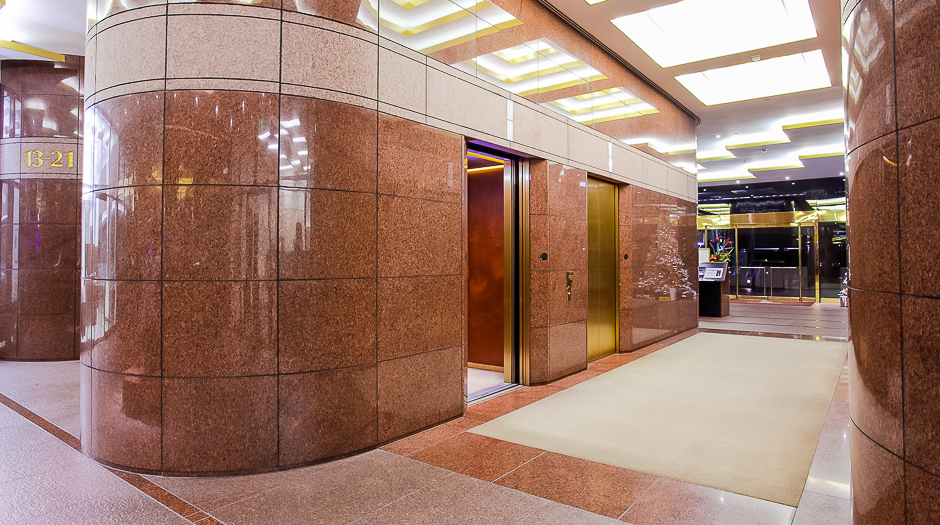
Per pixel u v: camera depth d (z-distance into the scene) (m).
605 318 8.45
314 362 3.89
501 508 3.17
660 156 9.93
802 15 7.42
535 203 6.49
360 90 4.17
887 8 2.05
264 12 3.75
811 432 4.63
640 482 3.56
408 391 4.55
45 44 7.74
